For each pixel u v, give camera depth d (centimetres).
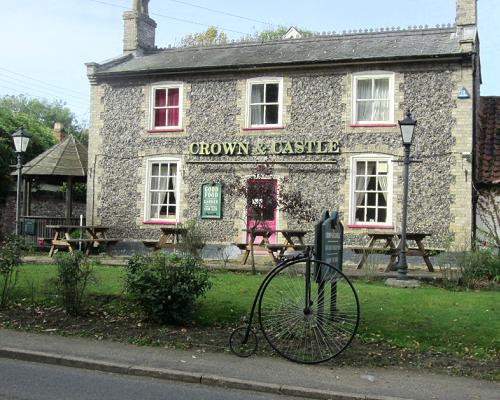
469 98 1759
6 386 696
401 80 1831
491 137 2005
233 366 797
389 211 1822
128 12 2312
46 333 957
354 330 827
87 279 1112
